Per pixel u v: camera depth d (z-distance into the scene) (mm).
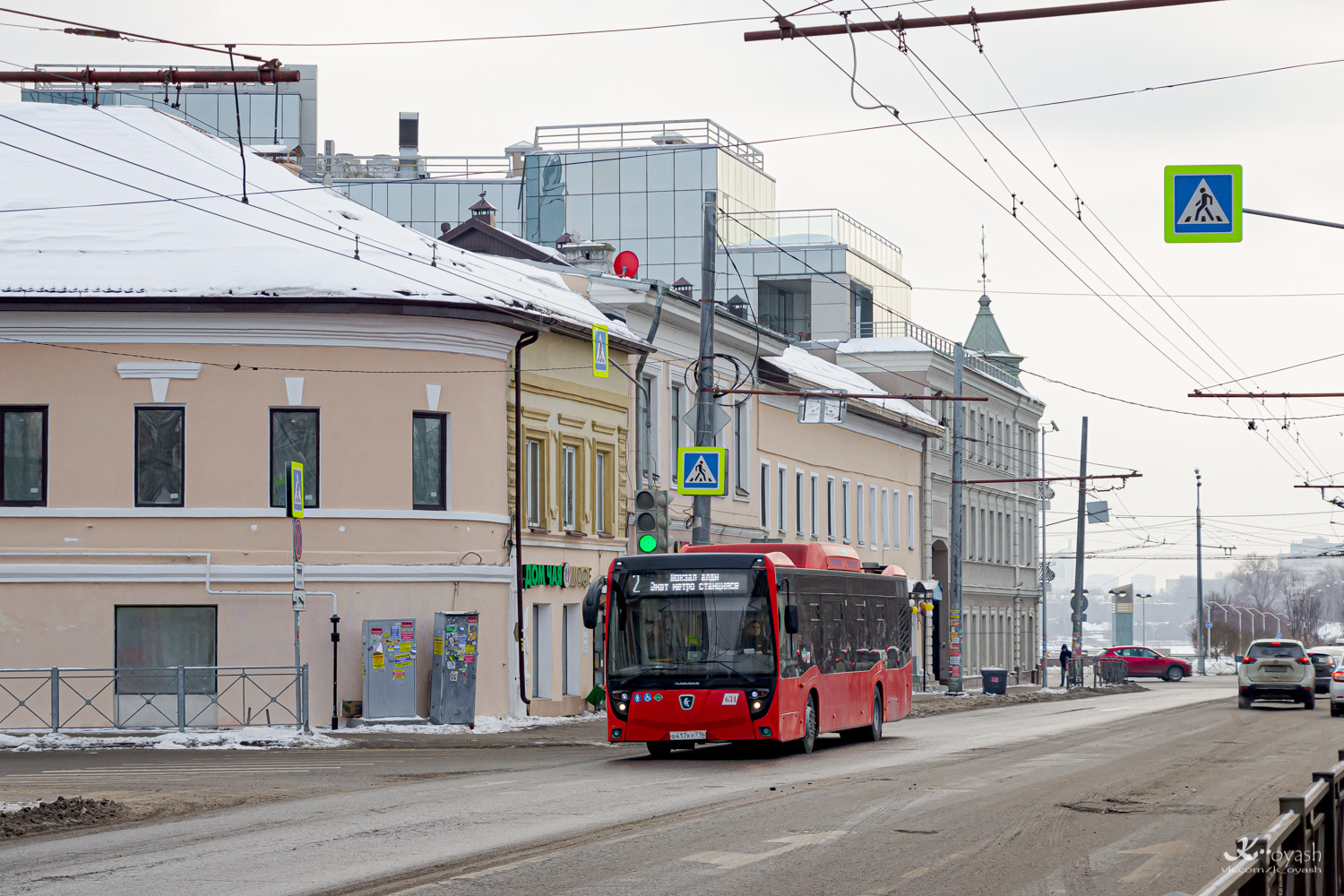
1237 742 30766
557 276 45031
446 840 14914
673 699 26219
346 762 25656
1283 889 8117
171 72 25234
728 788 20219
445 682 33500
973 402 86062
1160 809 18172
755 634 26391
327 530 33844
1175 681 95625
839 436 64125
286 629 33469
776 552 28047
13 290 32688
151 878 12734
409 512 34375
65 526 33125
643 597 26828
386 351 34406
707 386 33688
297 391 33844
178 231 34812
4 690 32375
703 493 33500
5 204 35250
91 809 17766
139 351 33406
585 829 15812
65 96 73500
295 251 34719
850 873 13141
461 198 84688
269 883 12438
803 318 84938
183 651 33281
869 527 68125
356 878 12641
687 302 47844
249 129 85500
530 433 38562
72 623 33031
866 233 92812
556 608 39750
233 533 33438
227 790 20406
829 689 29609
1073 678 71125
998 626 90312
